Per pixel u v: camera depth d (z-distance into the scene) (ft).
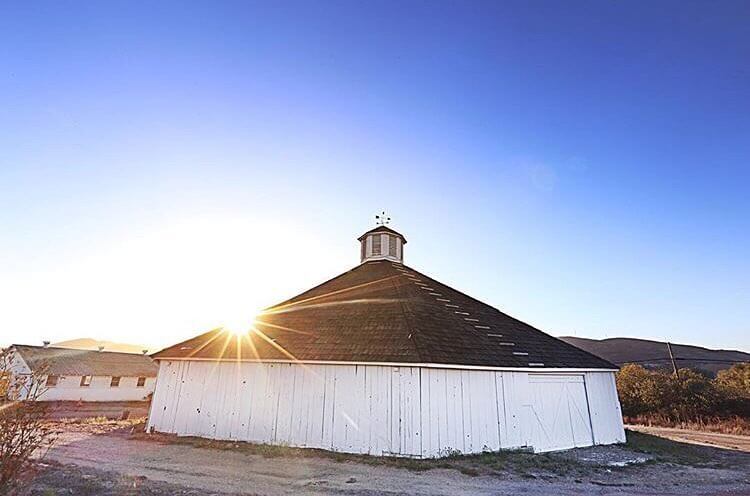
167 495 23.09
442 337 41.14
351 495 24.35
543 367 42.39
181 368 46.37
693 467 35.55
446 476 29.50
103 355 140.15
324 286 58.59
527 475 30.53
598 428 45.34
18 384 21.35
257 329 48.29
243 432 40.88
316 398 39.06
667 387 82.89
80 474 26.78
